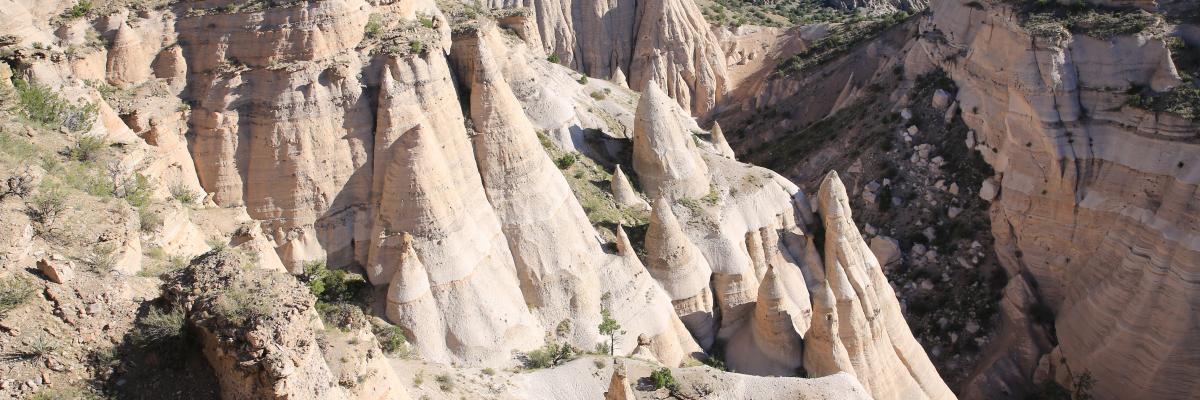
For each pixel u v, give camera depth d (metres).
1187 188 54.94
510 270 41.97
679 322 45.72
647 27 100.31
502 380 37.22
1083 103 61.00
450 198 39.66
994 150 66.06
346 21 39.19
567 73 61.50
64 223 26.75
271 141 37.41
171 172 35.56
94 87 35.81
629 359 40.25
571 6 99.94
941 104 71.31
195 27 38.34
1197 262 53.53
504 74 49.84
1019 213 62.75
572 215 44.81
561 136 50.00
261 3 38.31
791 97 92.31
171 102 37.28
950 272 64.56
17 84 32.91
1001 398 58.03
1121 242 57.81
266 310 23.91
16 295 23.75
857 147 74.62
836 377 40.22
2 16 34.62
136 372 24.16
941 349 61.38
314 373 24.39
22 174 27.70
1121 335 56.41
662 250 46.03
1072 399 57.56
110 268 25.95
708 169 53.38
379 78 39.41
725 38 107.50
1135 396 55.84
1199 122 55.34
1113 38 60.59
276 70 37.38
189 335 24.69
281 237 37.72
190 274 25.83
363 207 39.06
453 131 41.00
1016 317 61.34
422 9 45.31
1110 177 58.88
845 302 46.88
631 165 51.75
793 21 117.31
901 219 68.12
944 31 74.31
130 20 37.78
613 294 43.91
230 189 37.34
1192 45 59.66
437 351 37.97
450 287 38.78
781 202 52.88
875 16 115.00
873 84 80.56
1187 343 53.97
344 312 33.75
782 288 45.66
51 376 23.30
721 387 38.47
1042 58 61.75
